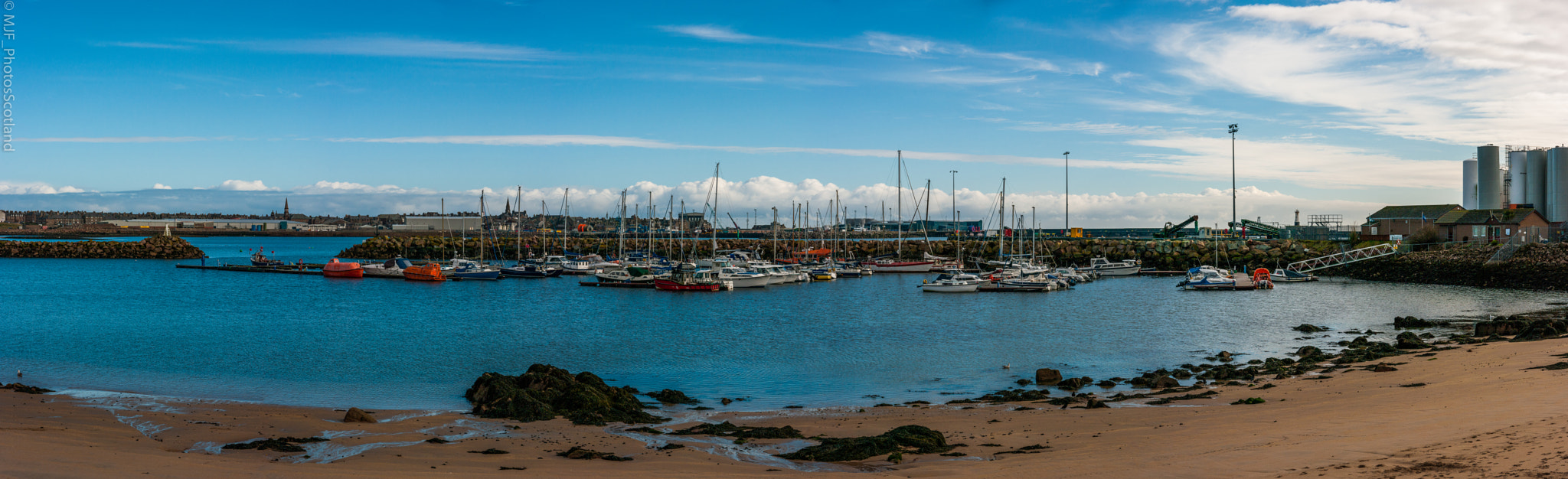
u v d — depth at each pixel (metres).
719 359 42.59
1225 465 16.50
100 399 30.44
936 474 17.53
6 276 115.06
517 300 80.75
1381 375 30.67
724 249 153.75
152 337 51.47
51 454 17.81
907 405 29.88
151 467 17.16
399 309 71.56
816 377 36.94
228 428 23.94
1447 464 14.91
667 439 22.80
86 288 95.50
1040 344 47.59
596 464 19.14
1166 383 32.31
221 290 93.19
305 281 107.88
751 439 22.86
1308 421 21.44
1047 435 22.33
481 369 39.34
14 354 44.34
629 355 43.97
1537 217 114.12
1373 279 101.75
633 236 170.25
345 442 21.91
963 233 182.00
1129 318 62.25
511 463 19.16
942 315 65.31
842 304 76.31
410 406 29.69
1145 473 16.34
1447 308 66.38
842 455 19.56
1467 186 141.50
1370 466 15.30
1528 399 21.41
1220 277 90.56
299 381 35.62
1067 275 101.75
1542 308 65.56
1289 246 132.12
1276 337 50.53
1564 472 13.52
